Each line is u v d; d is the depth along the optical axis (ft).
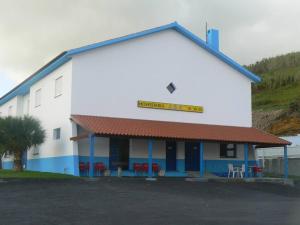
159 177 85.25
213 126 97.09
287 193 71.97
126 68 90.27
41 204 48.34
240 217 44.65
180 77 96.17
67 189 60.64
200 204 53.52
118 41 89.15
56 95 92.07
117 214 44.06
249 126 103.45
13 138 82.74
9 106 128.47
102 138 86.89
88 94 86.07
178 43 96.89
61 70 90.43
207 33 110.01
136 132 79.87
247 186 77.71
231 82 102.47
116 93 88.63
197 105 97.35
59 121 89.35
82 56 86.28
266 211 49.39
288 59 262.06
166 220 41.63
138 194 59.26
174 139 82.53
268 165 115.14
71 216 42.09
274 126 165.58
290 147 116.67
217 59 101.24
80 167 81.51
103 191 60.34
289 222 42.01
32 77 102.17
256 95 230.27
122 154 89.04
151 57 93.25
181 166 95.30
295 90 216.74
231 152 102.06
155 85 92.99
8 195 54.03
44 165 95.40
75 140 81.66
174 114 94.58
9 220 39.45
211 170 98.73
